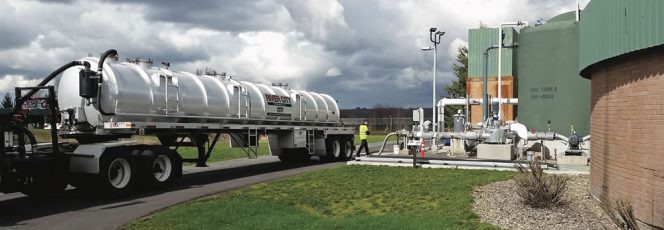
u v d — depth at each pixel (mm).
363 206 11000
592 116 11047
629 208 7574
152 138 15383
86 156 11945
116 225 9047
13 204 11391
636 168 8391
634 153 8461
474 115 38719
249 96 18172
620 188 8992
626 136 8766
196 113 15469
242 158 24875
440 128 30094
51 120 11891
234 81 18000
